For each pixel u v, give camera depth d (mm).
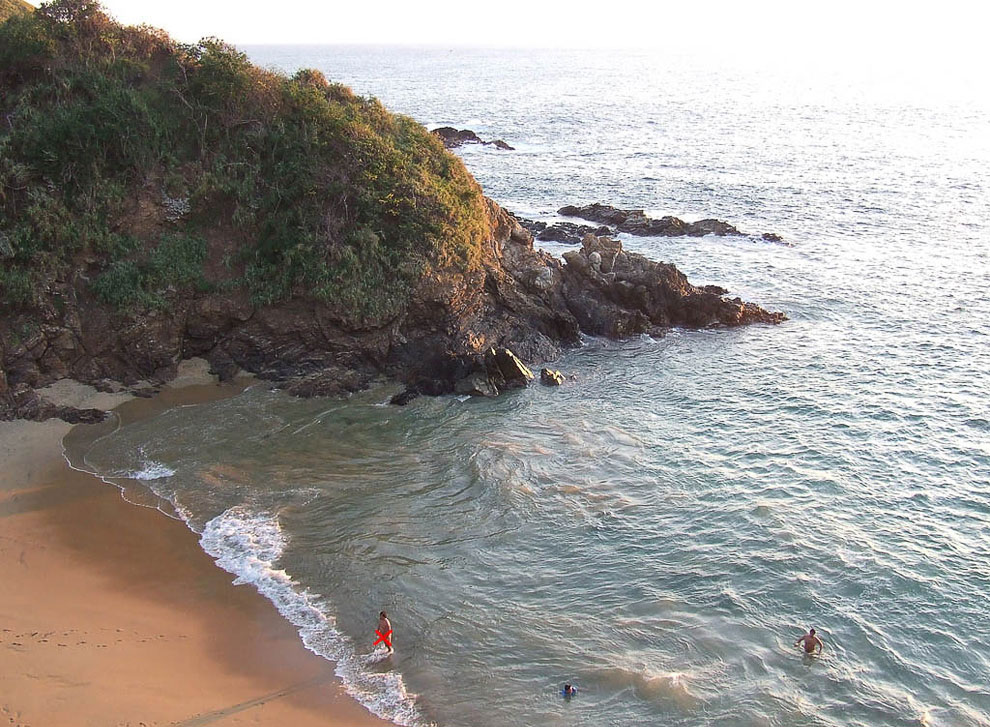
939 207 83812
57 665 22406
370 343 41531
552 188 92375
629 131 139000
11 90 40938
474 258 44375
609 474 33781
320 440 35656
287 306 40938
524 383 42312
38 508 29859
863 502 32094
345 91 48406
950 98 197250
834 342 49219
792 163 108250
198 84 42844
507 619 25078
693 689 22359
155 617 24766
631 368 45156
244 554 27812
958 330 51125
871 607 25953
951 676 23297
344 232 41812
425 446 35531
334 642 24031
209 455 33844
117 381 39125
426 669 23047
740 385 43188
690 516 30844
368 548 28266
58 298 37844
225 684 22266
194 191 41250
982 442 37031
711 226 73875
